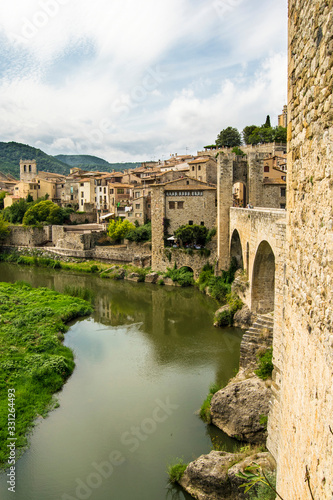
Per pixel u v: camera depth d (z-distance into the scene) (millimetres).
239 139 124188
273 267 39000
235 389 24984
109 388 31078
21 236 101938
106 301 58312
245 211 43094
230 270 58250
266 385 24469
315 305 6961
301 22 7984
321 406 6227
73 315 49719
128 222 88688
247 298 43219
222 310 45844
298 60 8289
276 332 20234
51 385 31031
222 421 24625
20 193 129000
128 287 67188
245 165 61188
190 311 52281
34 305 51156
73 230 96062
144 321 48469
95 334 43906
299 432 7727
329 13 6109
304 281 7871
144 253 78312
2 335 39094
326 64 6328
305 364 7500
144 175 116438
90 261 85875
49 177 144875
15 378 31109
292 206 9188
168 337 42344
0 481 21375
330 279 6141
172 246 70750
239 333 42438
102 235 91500
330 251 6180
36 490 20578
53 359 34125
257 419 23016
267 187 60219
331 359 5867
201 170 89375
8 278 74562
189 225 68375
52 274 79438
